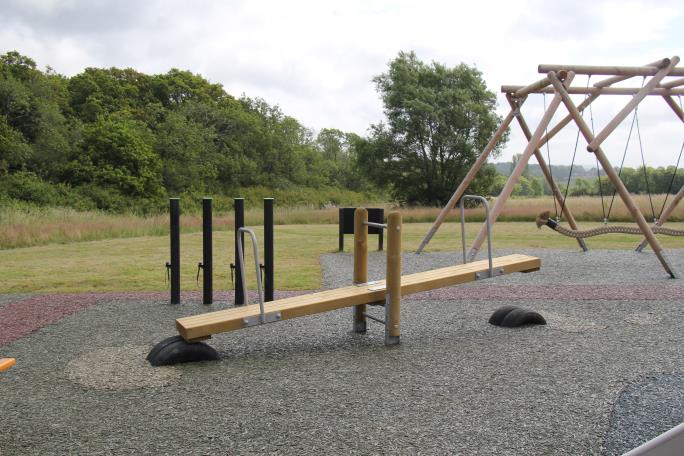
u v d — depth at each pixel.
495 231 17.41
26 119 37.91
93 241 15.74
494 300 6.76
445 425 3.13
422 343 4.92
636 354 4.49
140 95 57.19
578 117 8.44
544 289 7.42
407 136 35.38
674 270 8.43
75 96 52.22
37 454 2.84
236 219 6.53
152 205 38.03
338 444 2.91
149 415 3.33
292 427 3.14
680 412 3.28
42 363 4.41
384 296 4.94
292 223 24.44
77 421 3.25
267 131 58.03
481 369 4.15
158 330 5.50
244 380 3.96
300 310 4.59
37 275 9.28
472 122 34.66
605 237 15.12
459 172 35.09
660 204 22.20
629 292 7.16
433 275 5.30
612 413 3.28
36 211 22.39
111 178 37.19
